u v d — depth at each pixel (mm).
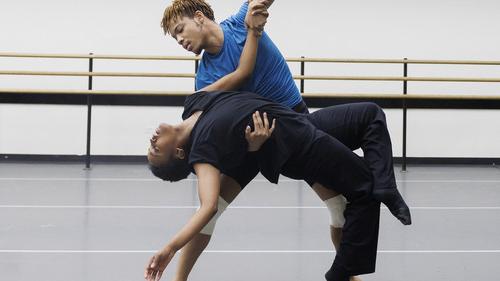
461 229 5520
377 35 9773
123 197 6941
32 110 9602
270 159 3008
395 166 9531
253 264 4406
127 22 9648
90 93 8484
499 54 9758
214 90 3201
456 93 9727
